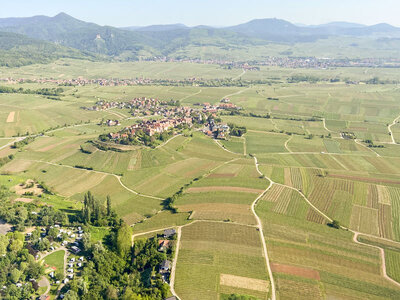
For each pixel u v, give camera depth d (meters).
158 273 164.00
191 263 170.38
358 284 159.62
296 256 177.62
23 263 163.38
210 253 177.88
